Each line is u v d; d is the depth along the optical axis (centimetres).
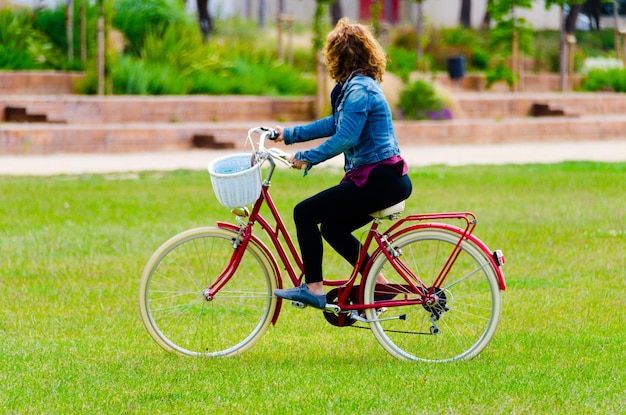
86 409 1502
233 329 2014
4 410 1495
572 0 9719
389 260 1772
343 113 1677
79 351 1856
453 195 4197
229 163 1748
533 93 9288
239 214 1820
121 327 2061
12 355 1819
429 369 1725
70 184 4484
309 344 1920
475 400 1534
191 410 1497
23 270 2625
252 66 8144
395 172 1705
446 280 2488
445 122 7381
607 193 4266
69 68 7525
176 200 3984
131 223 3394
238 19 9962
